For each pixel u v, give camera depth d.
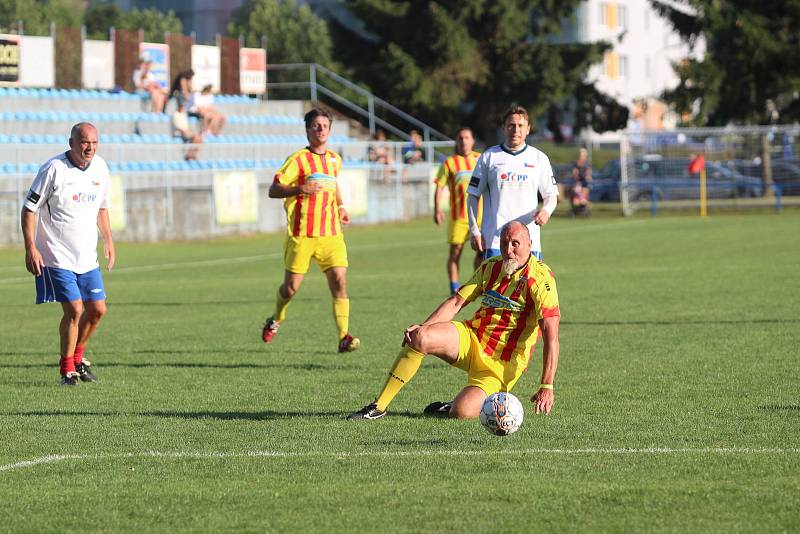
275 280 56.97
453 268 46.44
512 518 15.55
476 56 148.00
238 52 117.56
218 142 103.81
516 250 21.61
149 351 33.72
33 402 25.77
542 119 164.75
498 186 30.00
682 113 137.88
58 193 27.77
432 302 45.28
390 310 42.88
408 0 148.25
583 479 17.58
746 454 19.16
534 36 155.75
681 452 19.38
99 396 26.45
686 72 135.38
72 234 28.06
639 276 54.28
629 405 24.05
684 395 25.14
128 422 23.06
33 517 16.03
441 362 30.55
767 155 118.62
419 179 114.06
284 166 32.47
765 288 47.56
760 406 23.73
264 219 96.50
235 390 26.98
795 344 32.38
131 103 103.44
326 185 32.50
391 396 22.94
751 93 135.12
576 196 113.38
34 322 42.00
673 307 41.62
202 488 17.45
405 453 19.56
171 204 87.06
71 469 18.86
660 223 101.56
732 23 132.75
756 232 85.75
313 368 30.17
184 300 48.00
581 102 160.12
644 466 18.36
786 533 14.76
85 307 28.45
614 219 109.81
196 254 75.38
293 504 16.45
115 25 163.50
